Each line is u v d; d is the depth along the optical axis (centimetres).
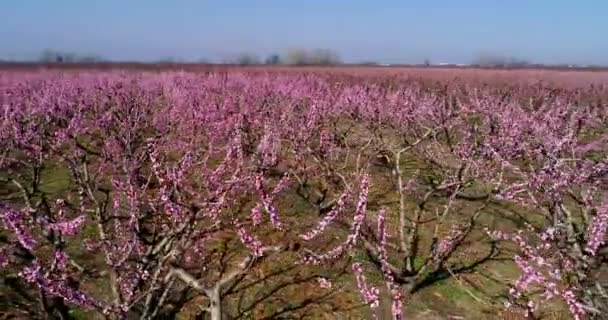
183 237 727
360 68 6969
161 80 3256
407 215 1240
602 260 799
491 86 3719
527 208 1285
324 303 870
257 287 906
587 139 1703
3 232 938
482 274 984
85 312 787
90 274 732
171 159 1311
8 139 1371
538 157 1140
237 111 1738
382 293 900
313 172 1384
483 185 1426
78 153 1280
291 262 983
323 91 2562
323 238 1075
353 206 1108
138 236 759
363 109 1953
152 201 845
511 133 1339
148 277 720
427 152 1535
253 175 823
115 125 1678
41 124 1634
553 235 774
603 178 949
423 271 934
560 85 4000
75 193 1260
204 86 2686
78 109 1898
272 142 1203
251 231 1062
